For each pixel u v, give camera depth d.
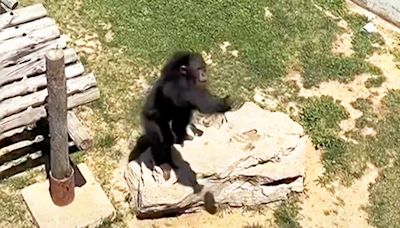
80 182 10.62
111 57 12.45
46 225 10.12
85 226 10.23
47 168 10.84
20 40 9.70
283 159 10.72
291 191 10.88
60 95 8.86
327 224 10.73
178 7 13.34
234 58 12.73
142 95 11.92
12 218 10.30
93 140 11.20
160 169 10.47
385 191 11.16
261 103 12.09
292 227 10.58
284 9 13.65
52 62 8.49
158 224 10.47
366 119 12.09
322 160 11.43
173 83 10.00
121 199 10.65
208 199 10.54
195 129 10.82
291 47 13.05
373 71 12.91
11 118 9.88
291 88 12.41
